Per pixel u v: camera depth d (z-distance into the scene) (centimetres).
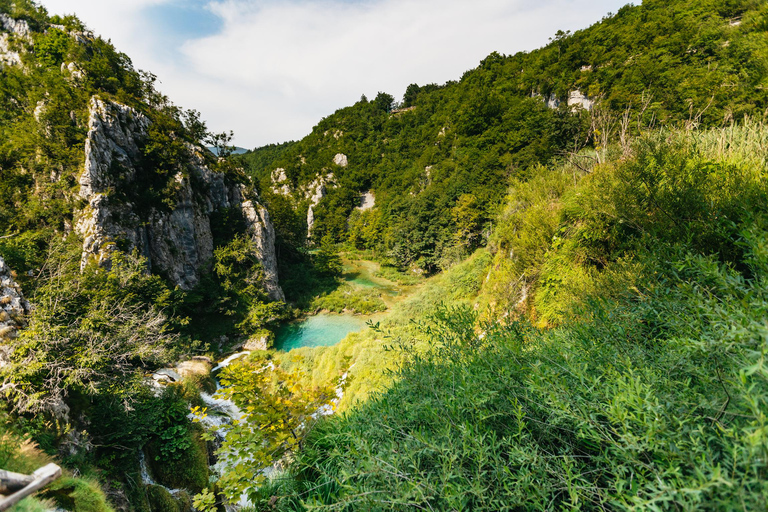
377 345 1444
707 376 161
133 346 1213
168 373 1811
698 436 140
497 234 1866
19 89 3541
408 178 8219
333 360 1744
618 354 219
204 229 3331
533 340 328
